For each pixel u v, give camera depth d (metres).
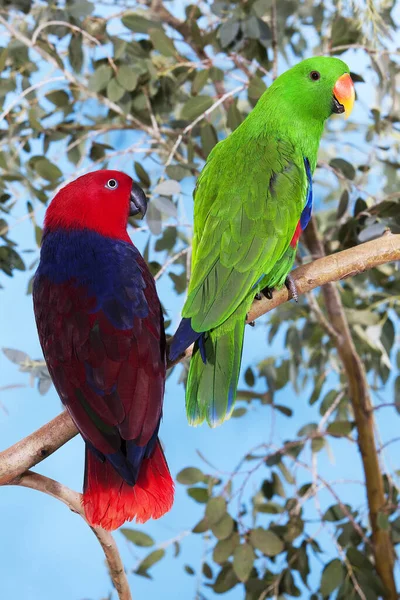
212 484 4.84
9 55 5.07
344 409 5.73
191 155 4.83
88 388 3.19
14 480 3.32
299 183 4.03
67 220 3.72
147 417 3.17
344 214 5.01
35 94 5.33
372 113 4.93
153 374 3.26
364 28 4.91
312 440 5.24
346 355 5.18
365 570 4.73
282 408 5.35
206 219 3.94
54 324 3.32
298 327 6.04
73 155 5.21
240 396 5.39
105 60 4.92
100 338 3.25
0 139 5.28
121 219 3.87
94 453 3.12
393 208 4.73
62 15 4.80
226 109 5.28
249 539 4.66
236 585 4.90
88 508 3.12
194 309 3.56
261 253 3.77
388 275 5.56
